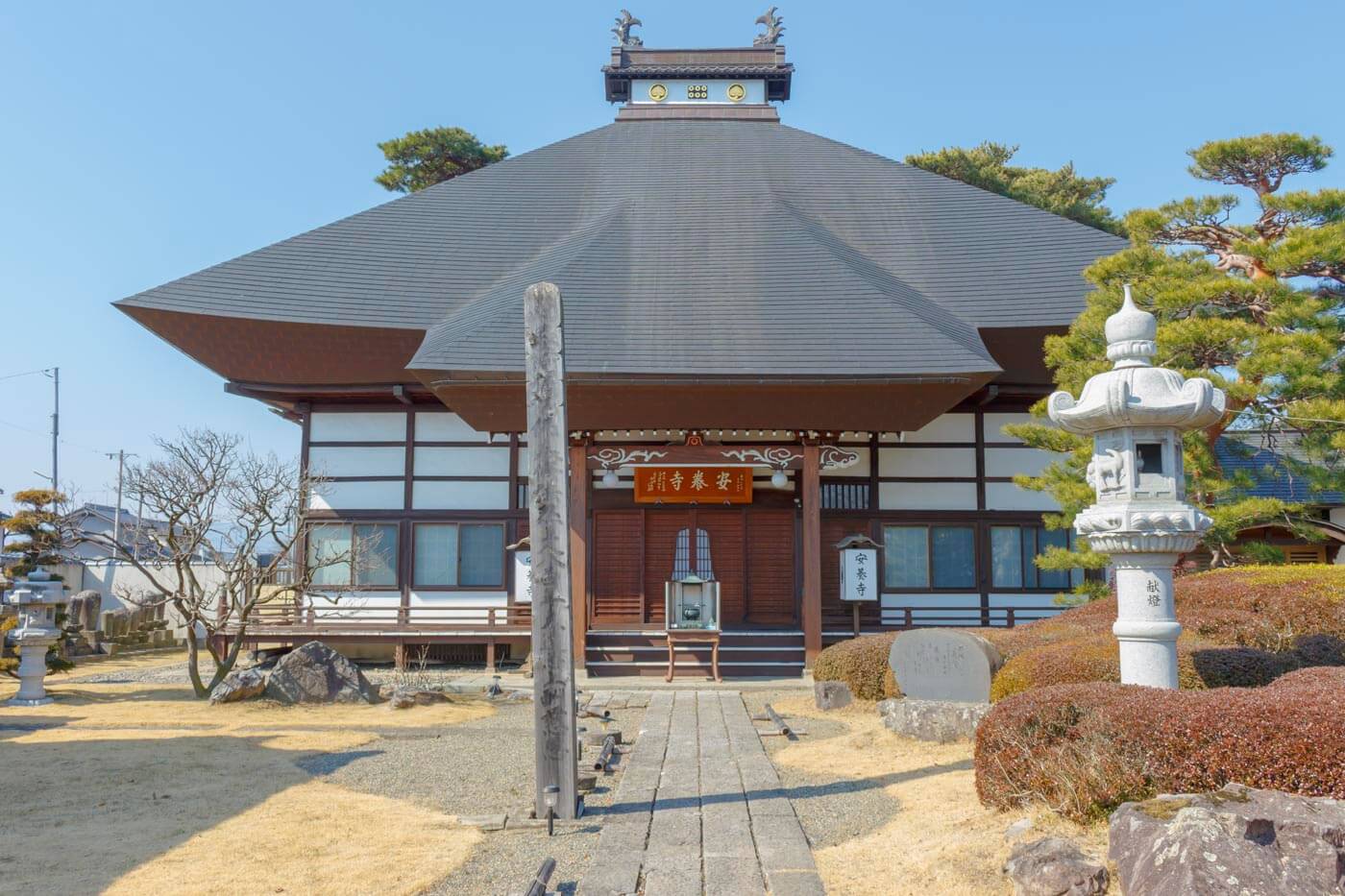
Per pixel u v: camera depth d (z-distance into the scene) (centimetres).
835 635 1772
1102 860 480
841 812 688
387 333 1775
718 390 1551
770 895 516
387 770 877
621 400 1569
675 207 2078
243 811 715
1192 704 564
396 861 591
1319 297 1344
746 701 1330
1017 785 609
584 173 2286
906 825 635
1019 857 492
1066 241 2016
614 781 816
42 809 726
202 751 959
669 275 1806
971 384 1549
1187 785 526
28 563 2067
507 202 2175
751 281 1786
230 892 537
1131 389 715
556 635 694
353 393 1884
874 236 2072
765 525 1891
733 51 2653
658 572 1883
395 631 1752
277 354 1811
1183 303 1285
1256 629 988
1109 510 716
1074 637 1063
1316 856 411
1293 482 1941
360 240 2014
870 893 516
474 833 658
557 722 689
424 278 1923
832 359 1562
